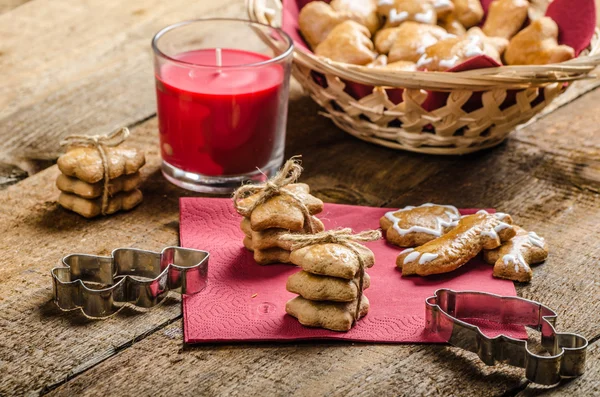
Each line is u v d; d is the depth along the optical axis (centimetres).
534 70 82
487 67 82
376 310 74
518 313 73
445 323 71
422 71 84
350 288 71
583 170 88
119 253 76
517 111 85
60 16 106
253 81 83
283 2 92
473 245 77
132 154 82
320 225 78
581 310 75
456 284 76
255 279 76
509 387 69
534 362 69
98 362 70
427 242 78
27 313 73
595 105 97
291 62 85
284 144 87
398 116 85
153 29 105
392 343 72
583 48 90
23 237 79
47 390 68
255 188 77
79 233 80
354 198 85
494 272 77
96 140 81
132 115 93
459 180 87
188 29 89
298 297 73
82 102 94
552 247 80
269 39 86
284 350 71
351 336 71
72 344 71
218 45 98
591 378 70
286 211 76
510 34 92
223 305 74
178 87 82
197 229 80
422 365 70
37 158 87
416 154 90
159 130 85
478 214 79
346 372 70
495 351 70
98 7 108
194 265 76
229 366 70
